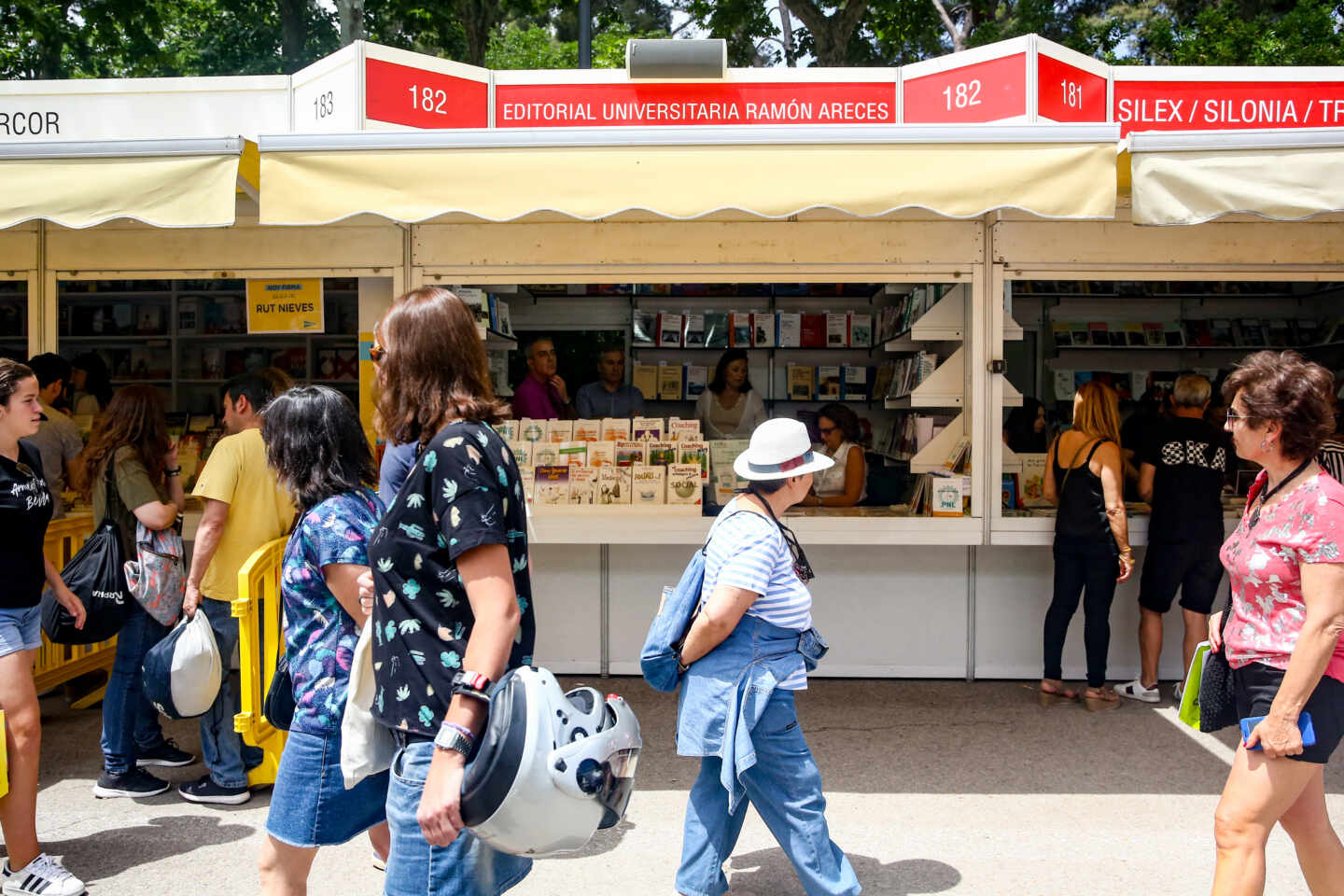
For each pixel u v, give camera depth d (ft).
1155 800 13.47
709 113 18.78
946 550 18.61
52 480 16.96
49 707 17.87
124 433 13.39
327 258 18.02
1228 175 13.50
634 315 26.89
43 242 18.12
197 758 15.25
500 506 6.38
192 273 18.08
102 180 13.66
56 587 12.28
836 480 19.43
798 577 10.00
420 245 17.97
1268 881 11.14
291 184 13.82
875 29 63.41
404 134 13.84
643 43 18.37
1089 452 16.79
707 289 27.17
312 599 8.32
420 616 6.43
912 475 20.39
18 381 10.44
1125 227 17.66
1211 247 17.63
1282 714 8.01
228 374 23.95
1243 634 8.64
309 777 7.98
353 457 8.91
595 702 6.79
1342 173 13.37
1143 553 18.52
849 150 13.82
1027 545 18.03
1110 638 18.54
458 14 62.75
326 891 11.01
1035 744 15.60
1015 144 13.79
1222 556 9.07
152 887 10.98
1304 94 19.43
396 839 6.49
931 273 17.75
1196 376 17.34
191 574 12.91
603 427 18.10
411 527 6.42
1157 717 16.81
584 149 13.83
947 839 12.30
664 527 17.65
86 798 13.58
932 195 13.74
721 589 9.36
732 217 17.74
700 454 18.04
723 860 10.18
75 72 61.36
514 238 17.94
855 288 27.12
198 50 67.87
